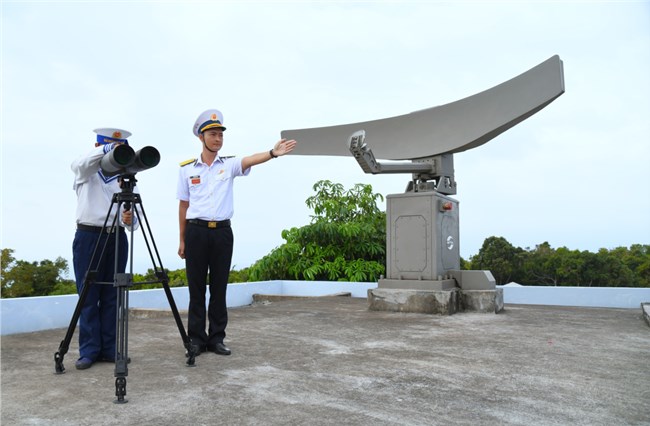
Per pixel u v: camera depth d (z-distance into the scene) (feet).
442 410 7.28
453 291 18.81
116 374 7.63
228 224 11.79
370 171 18.01
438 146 19.93
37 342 13.41
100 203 10.84
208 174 11.77
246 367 9.94
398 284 19.61
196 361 10.53
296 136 24.06
